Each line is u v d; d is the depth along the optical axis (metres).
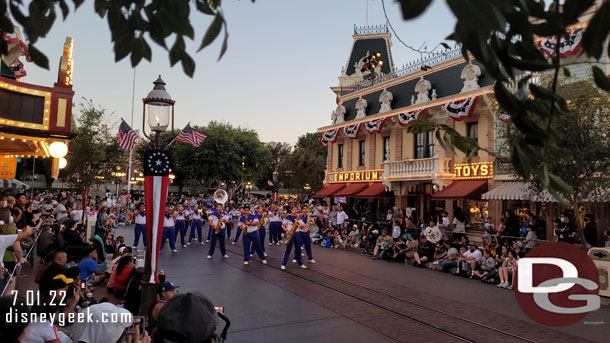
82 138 21.38
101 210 14.73
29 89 9.08
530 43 1.67
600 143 9.41
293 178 49.81
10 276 7.30
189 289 10.95
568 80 11.70
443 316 8.91
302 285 11.74
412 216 23.31
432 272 14.46
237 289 11.09
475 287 12.03
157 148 7.51
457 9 1.13
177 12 1.82
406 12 1.20
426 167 21.20
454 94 21.17
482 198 17.39
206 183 51.59
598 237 14.75
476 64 19.98
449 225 19.45
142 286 7.04
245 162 50.94
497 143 17.95
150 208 7.18
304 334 7.62
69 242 11.27
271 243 21.91
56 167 13.55
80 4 1.85
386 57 32.41
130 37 2.02
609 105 10.07
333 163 31.25
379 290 11.34
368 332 7.79
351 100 30.27
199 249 18.94
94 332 3.93
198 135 12.09
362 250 19.64
